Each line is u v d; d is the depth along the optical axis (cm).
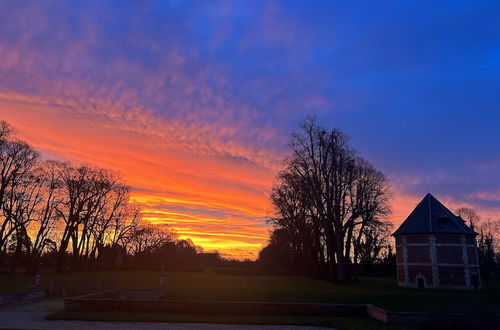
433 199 5088
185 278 5712
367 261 7712
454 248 4612
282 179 5703
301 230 6091
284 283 4991
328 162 5091
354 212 5484
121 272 6469
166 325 2242
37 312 2673
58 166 6062
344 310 2638
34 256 5906
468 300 3170
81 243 6794
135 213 7638
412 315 2314
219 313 2631
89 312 2577
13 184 5150
